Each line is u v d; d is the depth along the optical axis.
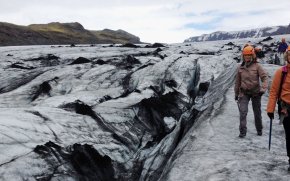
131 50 49.66
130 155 16.83
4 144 12.13
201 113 15.06
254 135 10.26
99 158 14.51
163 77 29.81
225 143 9.71
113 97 25.52
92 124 17.45
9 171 10.96
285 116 6.48
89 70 31.97
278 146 9.31
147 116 21.30
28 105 24.34
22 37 138.88
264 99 15.17
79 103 19.08
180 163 8.72
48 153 12.82
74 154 13.71
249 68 9.46
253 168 7.75
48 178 11.84
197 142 10.08
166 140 16.17
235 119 12.05
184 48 51.84
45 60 42.69
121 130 18.42
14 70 37.16
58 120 16.05
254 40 78.12
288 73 6.49
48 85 27.14
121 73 31.36
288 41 63.78
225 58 38.47
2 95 26.45
